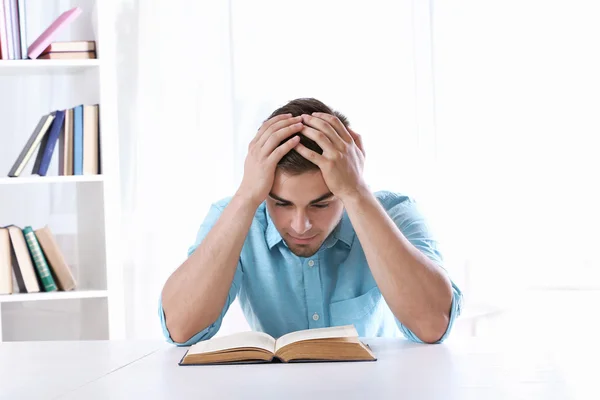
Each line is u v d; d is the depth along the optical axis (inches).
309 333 50.8
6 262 95.7
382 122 112.3
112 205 97.8
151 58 112.0
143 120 111.9
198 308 54.9
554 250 110.1
